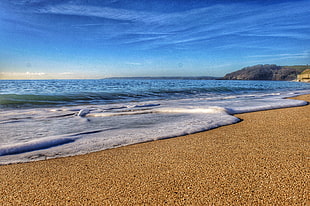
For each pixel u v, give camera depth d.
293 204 1.84
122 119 5.79
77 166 2.74
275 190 2.06
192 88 20.75
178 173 2.48
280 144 3.53
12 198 1.98
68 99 10.92
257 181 2.24
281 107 8.34
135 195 2.02
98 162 2.87
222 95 14.96
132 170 2.59
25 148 3.38
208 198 1.95
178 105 8.40
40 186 2.21
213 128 4.79
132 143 3.72
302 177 2.31
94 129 4.68
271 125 5.04
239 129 4.67
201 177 2.37
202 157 2.98
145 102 10.01
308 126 4.91
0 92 13.95
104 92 14.43
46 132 4.41
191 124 5.09
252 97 13.17
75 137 4.05
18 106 8.33
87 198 1.98
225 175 2.40
